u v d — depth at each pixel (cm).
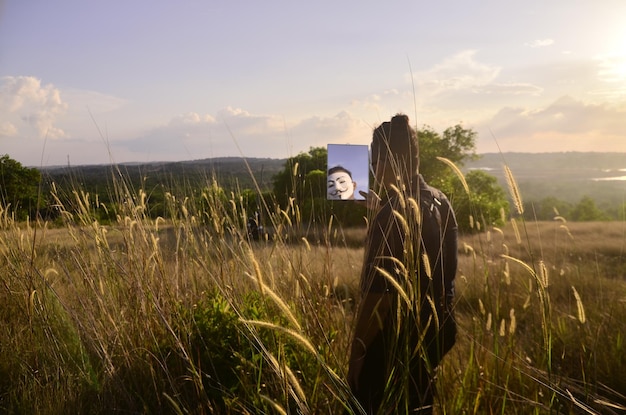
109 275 360
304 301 296
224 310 304
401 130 254
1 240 390
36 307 348
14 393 302
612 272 795
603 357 354
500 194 3547
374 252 237
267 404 240
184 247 356
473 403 268
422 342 220
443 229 255
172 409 265
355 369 239
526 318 389
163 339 315
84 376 304
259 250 327
